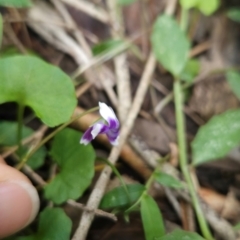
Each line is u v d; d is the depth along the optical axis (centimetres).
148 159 9
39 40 11
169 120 10
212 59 12
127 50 11
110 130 7
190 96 11
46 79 7
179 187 8
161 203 8
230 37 12
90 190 8
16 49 10
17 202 6
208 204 8
